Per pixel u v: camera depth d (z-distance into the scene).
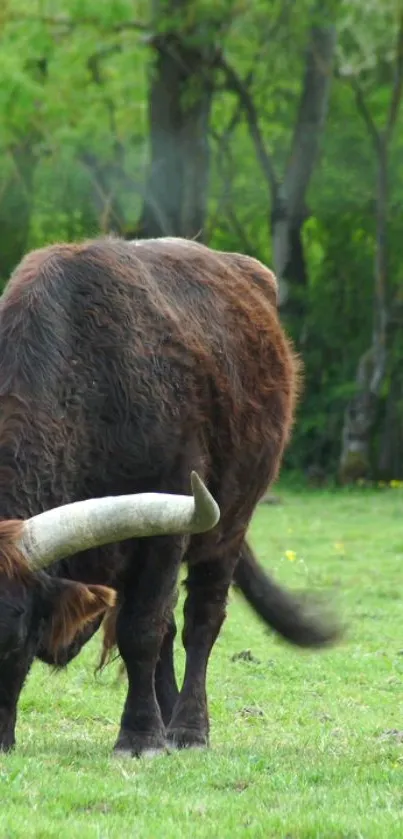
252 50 78.25
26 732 22.22
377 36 81.31
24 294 19.52
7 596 17.14
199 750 20.77
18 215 82.00
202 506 16.62
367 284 84.94
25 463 18.45
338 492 74.62
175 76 75.62
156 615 20.28
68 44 75.19
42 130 76.69
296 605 25.77
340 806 15.98
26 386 18.83
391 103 78.12
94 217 79.94
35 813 15.28
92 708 24.61
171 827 14.71
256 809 15.70
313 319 84.38
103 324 19.73
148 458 19.89
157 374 20.11
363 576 42.00
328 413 85.06
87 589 17.73
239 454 22.28
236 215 89.88
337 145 84.00
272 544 49.34
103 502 17.48
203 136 76.62
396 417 82.38
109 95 76.56
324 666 29.50
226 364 21.92
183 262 22.56
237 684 27.50
